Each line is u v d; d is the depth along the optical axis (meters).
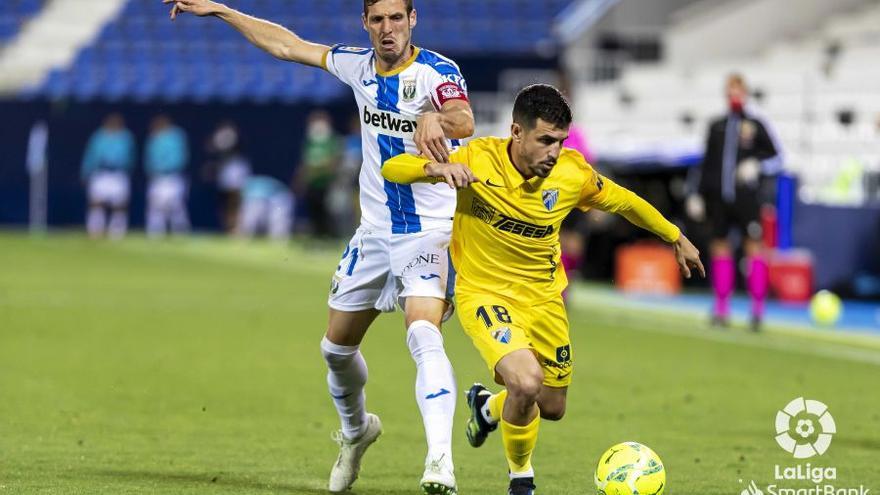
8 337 39.94
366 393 31.02
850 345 42.41
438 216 19.69
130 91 103.88
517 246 18.64
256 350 38.50
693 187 58.16
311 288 60.19
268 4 108.38
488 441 25.34
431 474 17.45
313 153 85.38
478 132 92.88
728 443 24.91
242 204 97.44
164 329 43.25
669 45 86.06
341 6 108.88
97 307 49.50
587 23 93.50
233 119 101.75
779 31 82.31
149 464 21.86
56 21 110.00
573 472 21.95
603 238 65.06
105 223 102.25
